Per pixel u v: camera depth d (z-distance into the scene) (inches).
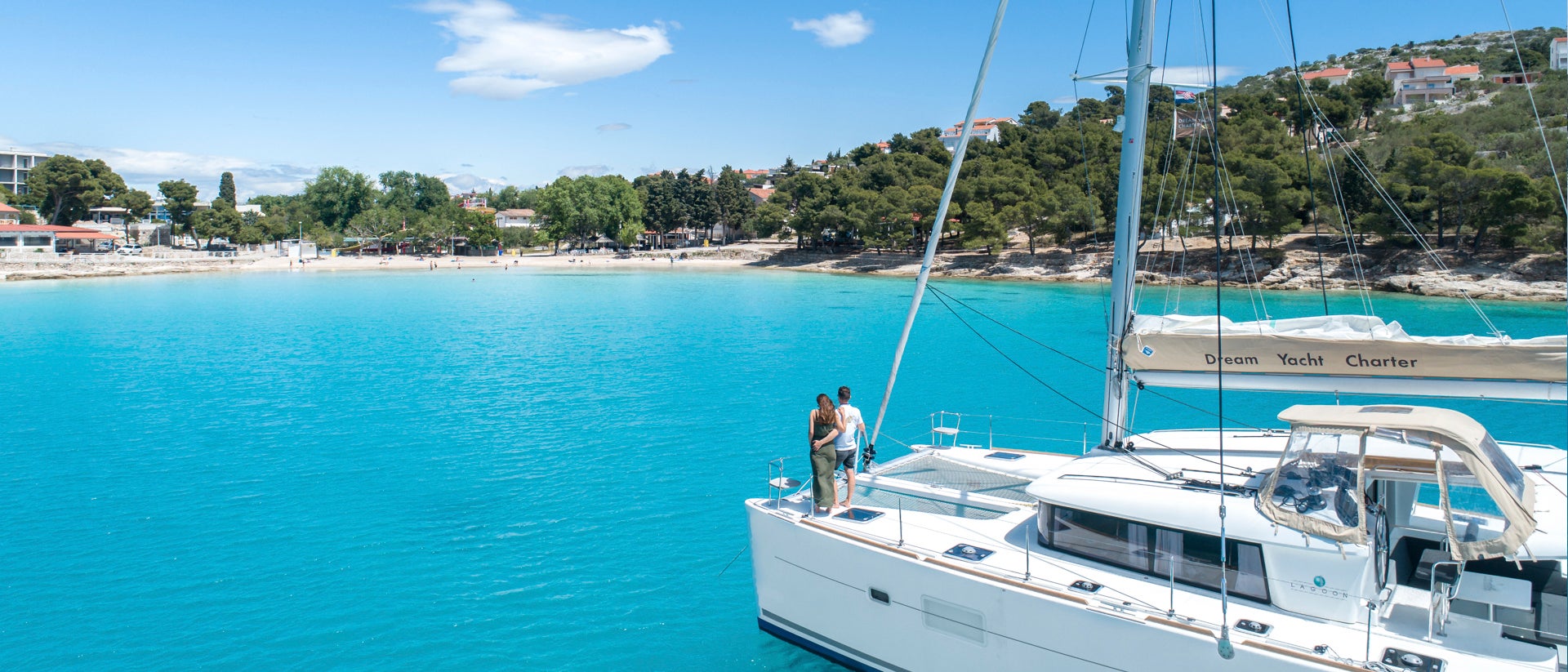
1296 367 352.5
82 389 1391.5
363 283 3932.1
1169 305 2373.3
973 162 4165.8
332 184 6195.9
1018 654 344.2
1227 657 295.9
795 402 1229.1
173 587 594.2
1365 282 2635.3
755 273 4478.3
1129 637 314.7
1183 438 437.7
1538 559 292.7
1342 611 308.7
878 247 4451.3
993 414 1129.4
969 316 2321.6
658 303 2928.2
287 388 1391.5
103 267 4347.9
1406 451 321.4
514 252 6048.2
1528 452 377.4
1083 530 367.6
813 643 426.0
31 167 6279.5
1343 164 2714.1
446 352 1802.4
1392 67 5329.7
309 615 551.2
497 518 732.7
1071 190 3476.9
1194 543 339.3
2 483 851.4
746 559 639.8
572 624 536.1
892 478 482.9
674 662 485.4
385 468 897.5
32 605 566.9
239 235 5698.8
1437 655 288.7
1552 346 299.0
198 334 2150.6
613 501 780.0
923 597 370.0
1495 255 2518.5
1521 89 3442.4
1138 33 382.9
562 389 1348.4
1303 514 315.9
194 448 992.9
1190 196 2165.4
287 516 743.7
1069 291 3019.2
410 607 561.0
